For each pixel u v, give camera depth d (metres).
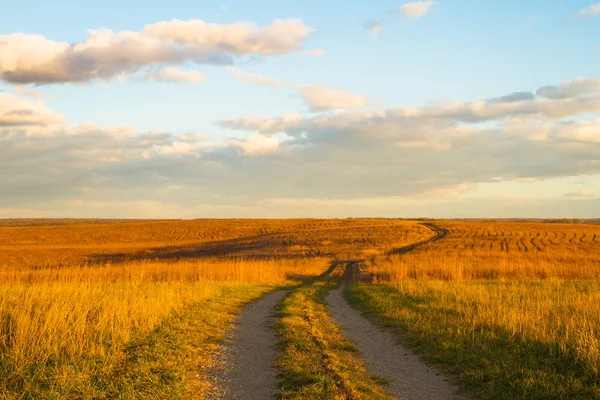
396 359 10.06
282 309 17.00
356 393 7.48
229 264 36.38
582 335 9.24
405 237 75.81
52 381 7.52
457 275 32.28
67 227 103.88
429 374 8.95
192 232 94.19
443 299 17.38
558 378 7.94
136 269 33.16
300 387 7.87
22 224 163.25
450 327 12.30
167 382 7.90
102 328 10.36
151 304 13.48
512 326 11.27
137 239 86.50
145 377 8.04
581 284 23.75
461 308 15.02
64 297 13.09
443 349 10.41
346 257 54.16
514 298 16.08
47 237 88.81
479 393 7.70
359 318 15.70
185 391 7.61
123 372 8.25
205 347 10.66
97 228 101.44
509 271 33.78
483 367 8.93
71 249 69.81
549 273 32.41
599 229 92.56
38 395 7.04
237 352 10.49
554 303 14.84
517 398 7.28
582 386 7.50
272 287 29.06
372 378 8.60
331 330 13.11
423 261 40.69
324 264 47.66
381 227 93.00
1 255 61.28
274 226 99.81
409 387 8.16
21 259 57.94
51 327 9.59
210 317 14.20
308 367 9.04
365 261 47.50
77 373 7.89
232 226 101.75
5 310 10.79
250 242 74.12
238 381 8.37
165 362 8.97
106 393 7.30
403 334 12.38
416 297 18.78
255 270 34.44
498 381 8.09
